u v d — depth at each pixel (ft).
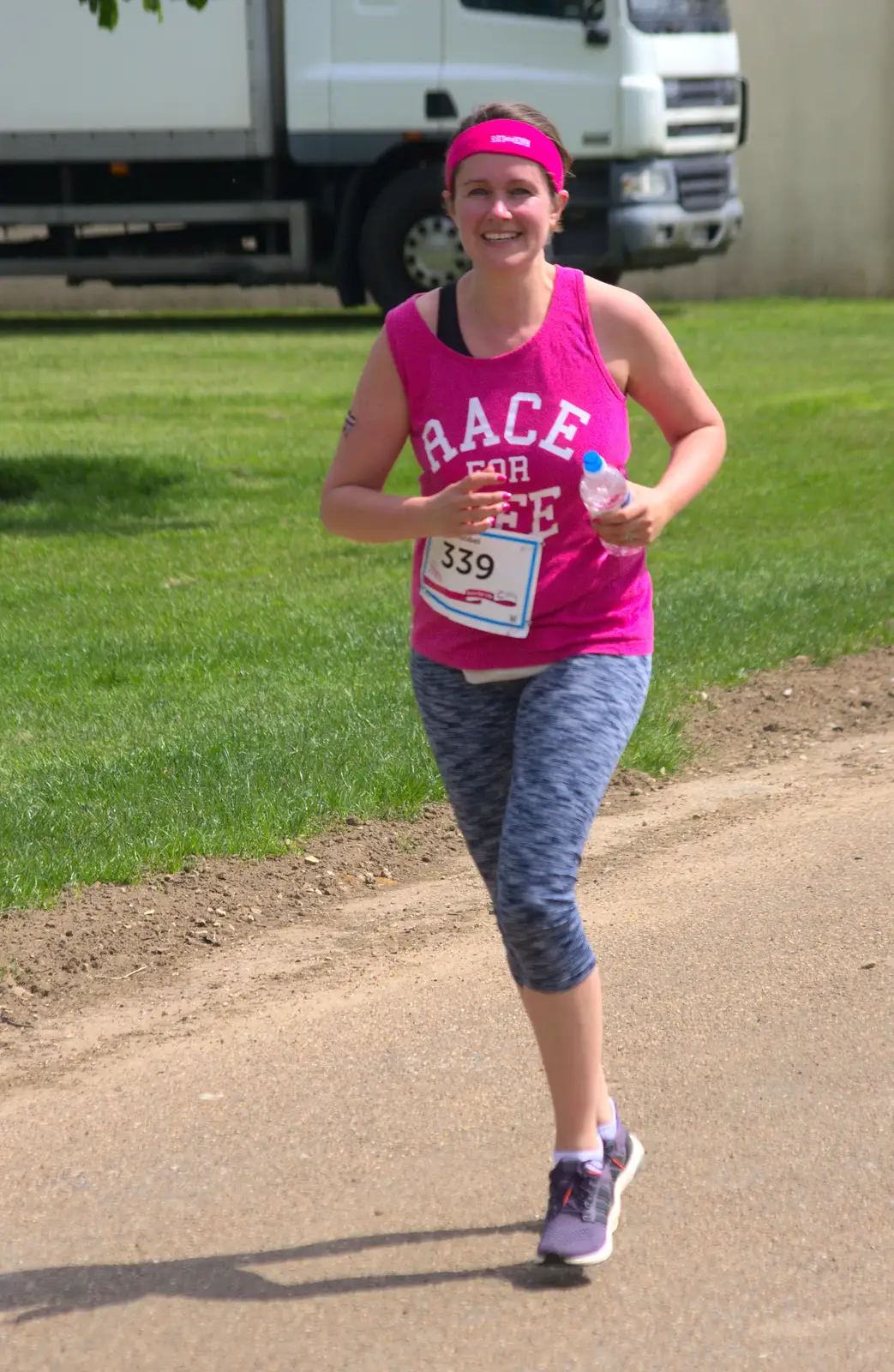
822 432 66.74
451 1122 18.12
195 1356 14.32
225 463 62.80
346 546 50.31
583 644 15.55
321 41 92.02
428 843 26.73
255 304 119.14
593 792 15.14
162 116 94.32
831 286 118.93
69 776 28.60
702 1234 15.89
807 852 25.66
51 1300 15.17
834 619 38.58
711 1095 18.48
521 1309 14.80
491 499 14.83
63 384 80.48
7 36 94.17
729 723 32.76
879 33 114.73
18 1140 18.04
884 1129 17.63
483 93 90.63
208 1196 16.85
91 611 42.88
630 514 14.69
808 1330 14.43
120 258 98.94
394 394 15.62
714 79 91.81
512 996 21.06
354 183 94.58
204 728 31.19
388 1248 15.83
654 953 22.29
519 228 14.93
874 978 21.13
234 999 21.34
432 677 16.01
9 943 22.63
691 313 107.45
